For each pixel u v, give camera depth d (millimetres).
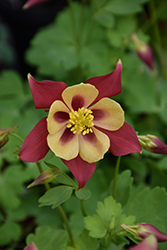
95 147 321
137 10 490
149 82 481
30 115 474
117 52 501
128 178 369
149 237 281
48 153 325
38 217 434
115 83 316
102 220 337
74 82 503
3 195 433
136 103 481
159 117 513
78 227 394
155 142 332
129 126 320
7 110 496
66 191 332
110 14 500
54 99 312
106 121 321
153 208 353
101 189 403
